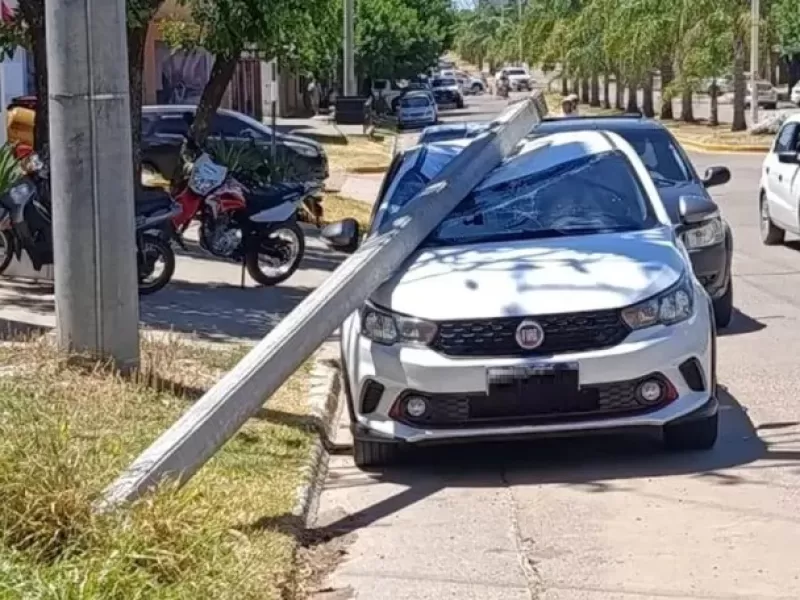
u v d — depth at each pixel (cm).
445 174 839
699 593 554
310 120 5209
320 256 1725
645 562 595
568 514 670
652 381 723
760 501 675
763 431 818
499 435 723
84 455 612
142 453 635
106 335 845
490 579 581
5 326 1073
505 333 720
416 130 5284
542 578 580
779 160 1786
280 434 798
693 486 705
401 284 757
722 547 610
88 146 828
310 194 1603
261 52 1716
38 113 1285
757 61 4372
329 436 852
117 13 824
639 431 823
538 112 935
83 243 835
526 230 842
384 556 618
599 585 568
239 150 1739
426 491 728
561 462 770
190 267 1534
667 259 770
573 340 720
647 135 1256
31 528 521
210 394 664
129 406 788
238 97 4275
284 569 571
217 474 686
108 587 482
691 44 4606
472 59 16112
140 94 1333
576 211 856
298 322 702
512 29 11556
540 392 716
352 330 759
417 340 727
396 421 735
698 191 1171
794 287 1450
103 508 548
